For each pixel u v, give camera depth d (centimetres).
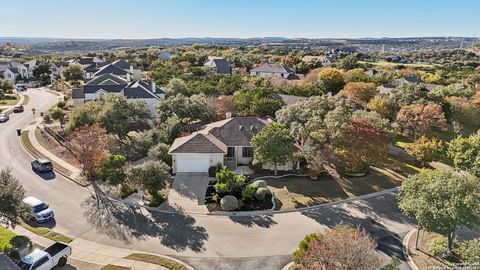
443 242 2550
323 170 3894
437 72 10081
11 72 10788
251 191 3203
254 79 7919
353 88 6291
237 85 7031
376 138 3669
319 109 4172
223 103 5509
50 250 2244
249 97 5606
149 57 12531
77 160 3959
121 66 9044
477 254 2014
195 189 3441
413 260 2439
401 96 5703
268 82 7675
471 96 6644
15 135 5100
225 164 3975
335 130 3666
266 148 3534
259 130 4219
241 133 4169
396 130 5184
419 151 4275
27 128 5434
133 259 2350
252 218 2966
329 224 2911
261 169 3916
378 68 11275
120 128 4434
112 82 6612
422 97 5644
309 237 2241
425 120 4925
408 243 2656
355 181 3753
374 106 5541
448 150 4381
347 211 3147
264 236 2698
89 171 3612
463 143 4097
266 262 2377
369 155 3634
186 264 2327
